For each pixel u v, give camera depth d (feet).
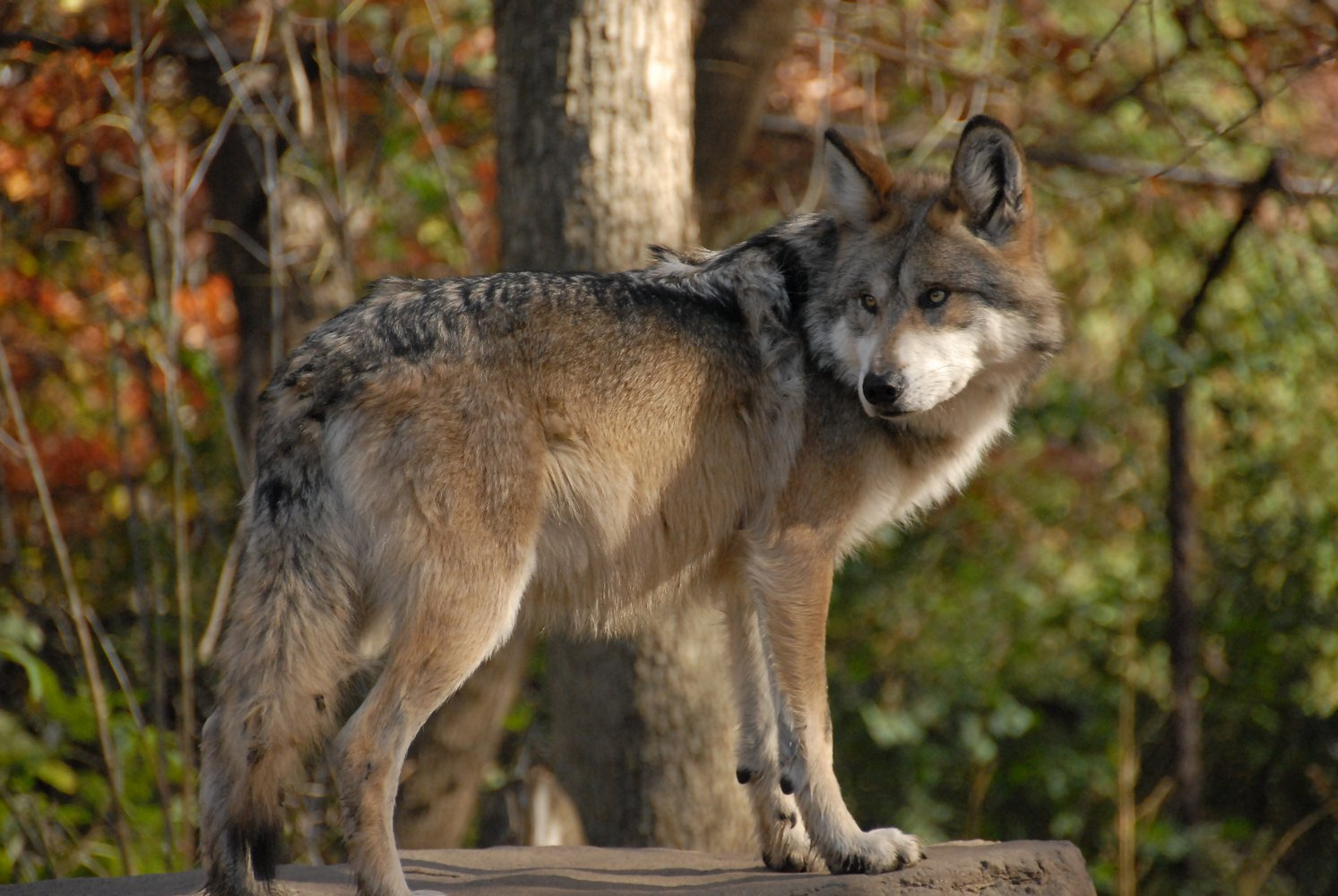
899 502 24.53
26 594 44.06
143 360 44.47
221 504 47.67
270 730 20.17
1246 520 56.85
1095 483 59.11
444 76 47.75
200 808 20.35
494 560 20.99
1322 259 53.67
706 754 34.14
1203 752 55.77
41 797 37.09
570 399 21.91
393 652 20.84
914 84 53.42
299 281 46.73
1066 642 59.06
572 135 33.32
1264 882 51.21
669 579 23.80
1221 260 52.11
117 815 34.12
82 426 46.93
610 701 33.99
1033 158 53.52
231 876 19.90
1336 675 54.90
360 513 20.90
